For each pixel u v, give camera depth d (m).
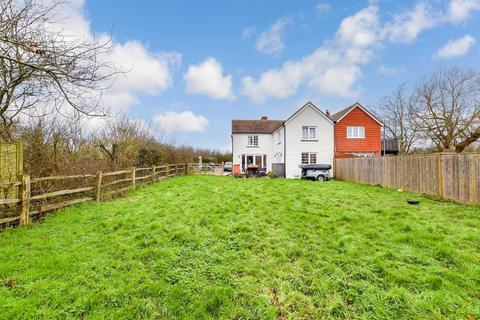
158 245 4.52
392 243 4.52
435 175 9.21
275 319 2.69
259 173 21.17
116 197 9.27
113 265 3.73
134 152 15.96
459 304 2.82
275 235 4.99
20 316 2.64
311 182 14.91
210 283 3.30
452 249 4.04
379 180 13.10
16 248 4.29
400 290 3.04
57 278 3.38
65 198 7.75
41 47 3.75
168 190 11.01
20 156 6.09
